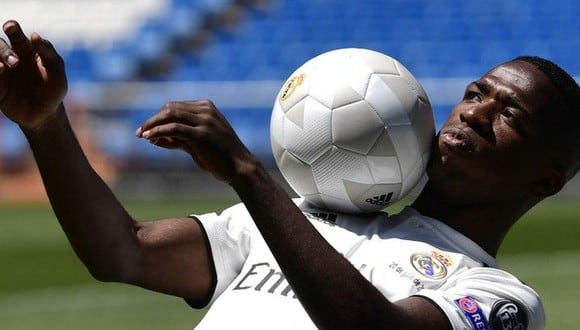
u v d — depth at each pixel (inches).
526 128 337.7
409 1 2140.7
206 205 1647.4
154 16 2144.4
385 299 291.3
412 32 2114.9
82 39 2124.8
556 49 2092.8
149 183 1865.2
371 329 286.0
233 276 351.3
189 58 2097.7
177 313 906.1
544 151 341.4
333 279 282.2
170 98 1923.0
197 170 1863.9
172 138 287.1
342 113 336.8
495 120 340.2
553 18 2111.2
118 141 1881.2
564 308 880.9
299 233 283.3
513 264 1136.8
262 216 284.2
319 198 349.7
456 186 344.8
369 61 349.1
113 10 2151.8
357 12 2138.3
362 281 286.0
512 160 339.3
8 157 1891.0
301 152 341.7
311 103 340.8
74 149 320.2
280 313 326.3
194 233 348.2
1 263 1210.0
